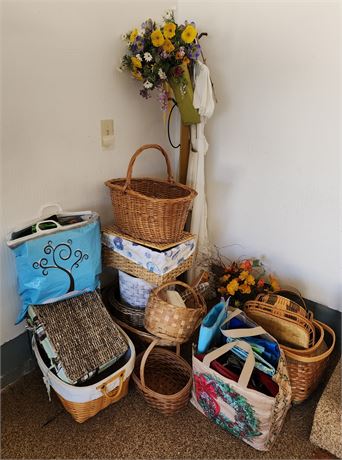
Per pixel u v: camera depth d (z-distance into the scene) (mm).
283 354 1247
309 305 1792
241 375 1143
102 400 1269
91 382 1277
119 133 1658
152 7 1653
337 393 1281
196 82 1615
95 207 1641
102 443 1224
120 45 1535
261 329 1293
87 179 1562
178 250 1430
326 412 1211
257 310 1437
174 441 1240
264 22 1562
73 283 1327
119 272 1579
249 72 1678
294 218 1732
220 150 1907
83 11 1344
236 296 1742
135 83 1661
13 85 1183
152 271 1395
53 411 1332
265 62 1614
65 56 1324
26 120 1254
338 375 1367
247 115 1748
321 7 1401
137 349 1570
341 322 1705
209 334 1228
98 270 1417
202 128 1750
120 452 1196
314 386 1427
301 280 1795
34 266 1223
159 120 1875
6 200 1260
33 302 1275
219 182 1971
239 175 1873
